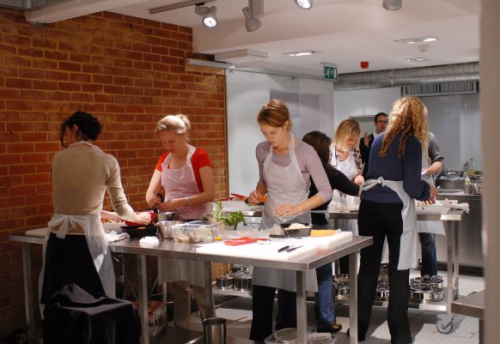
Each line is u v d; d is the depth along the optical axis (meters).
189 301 4.03
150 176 5.01
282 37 4.90
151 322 3.72
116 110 4.70
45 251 3.26
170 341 3.67
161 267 3.65
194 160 3.80
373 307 4.82
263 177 3.49
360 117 9.30
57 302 2.17
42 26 4.12
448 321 4.07
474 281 5.54
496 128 0.56
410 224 3.53
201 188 3.87
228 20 5.16
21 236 3.62
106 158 3.21
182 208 3.84
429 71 7.43
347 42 5.14
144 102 4.95
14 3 3.88
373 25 4.46
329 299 3.98
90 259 3.13
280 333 3.13
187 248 2.93
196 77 5.52
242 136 6.19
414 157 3.40
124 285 4.17
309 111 7.52
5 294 3.97
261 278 3.35
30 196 4.09
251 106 6.34
